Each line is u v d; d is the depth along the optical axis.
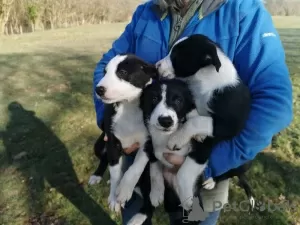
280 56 0.50
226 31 0.52
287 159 1.00
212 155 0.50
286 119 0.47
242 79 0.51
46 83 1.65
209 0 0.53
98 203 0.88
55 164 1.03
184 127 0.51
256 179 0.92
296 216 0.80
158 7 0.56
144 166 0.55
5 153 1.09
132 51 0.61
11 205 0.88
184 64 0.52
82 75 1.76
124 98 0.52
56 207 0.88
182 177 0.52
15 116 1.31
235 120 0.49
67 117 1.29
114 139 0.57
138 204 0.60
